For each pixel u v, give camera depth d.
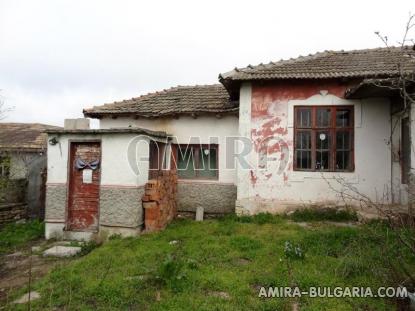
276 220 7.53
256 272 4.48
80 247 6.57
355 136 7.89
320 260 4.80
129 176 6.92
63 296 4.01
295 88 8.16
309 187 7.99
